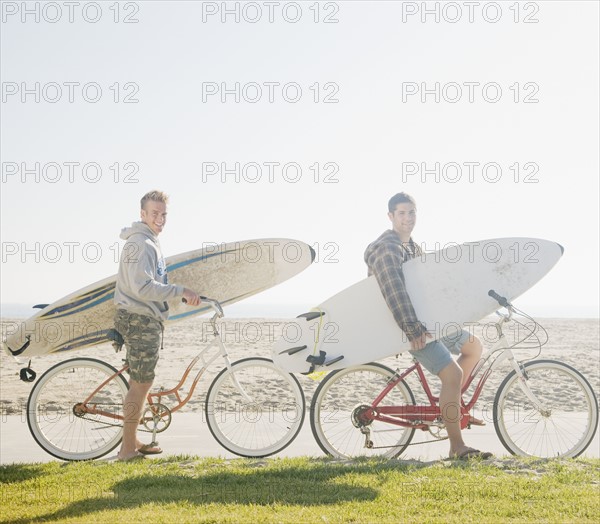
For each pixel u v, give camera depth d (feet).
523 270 16.12
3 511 11.04
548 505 11.14
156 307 15.11
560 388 28.19
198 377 15.94
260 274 19.35
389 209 15.62
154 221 15.20
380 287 14.99
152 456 15.97
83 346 18.04
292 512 10.66
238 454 15.84
